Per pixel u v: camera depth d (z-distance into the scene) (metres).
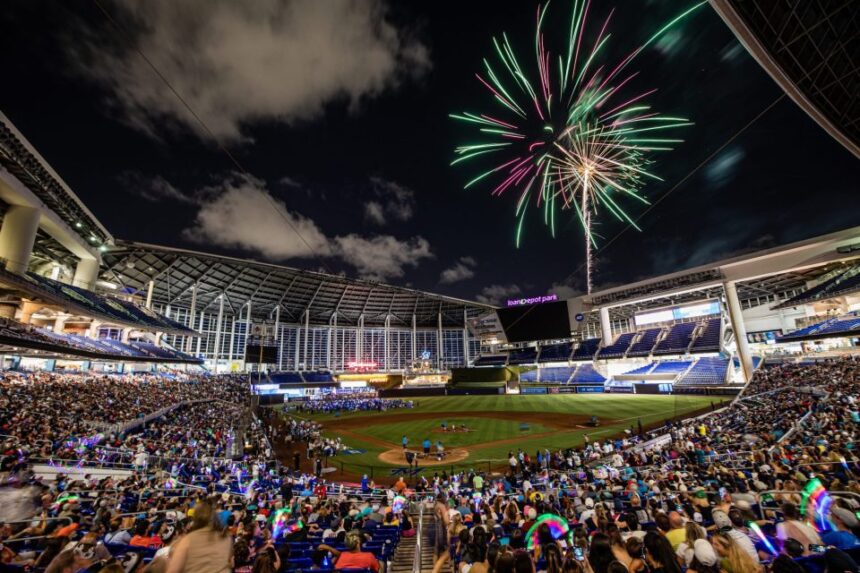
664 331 77.69
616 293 79.62
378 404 59.44
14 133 32.28
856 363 39.31
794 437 18.83
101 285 61.31
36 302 36.28
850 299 54.81
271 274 92.06
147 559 6.55
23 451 16.20
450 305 120.56
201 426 31.72
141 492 13.05
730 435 23.06
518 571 3.38
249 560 6.45
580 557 4.68
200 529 3.42
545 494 13.47
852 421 19.30
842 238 50.72
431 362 123.94
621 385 68.06
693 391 58.38
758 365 57.44
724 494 8.58
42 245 46.62
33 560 6.27
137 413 28.89
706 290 72.19
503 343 100.06
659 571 3.81
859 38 20.55
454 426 41.25
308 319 113.69
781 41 20.66
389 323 124.25
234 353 97.88
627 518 7.27
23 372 38.28
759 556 5.29
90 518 9.12
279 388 85.06
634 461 20.56
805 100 23.27
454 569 6.98
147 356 47.88
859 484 8.22
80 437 20.44
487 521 9.12
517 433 36.56
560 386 74.94
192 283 80.88
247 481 17.70
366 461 28.03
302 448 32.34
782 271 55.56
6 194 34.88
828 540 5.18
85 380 39.50
